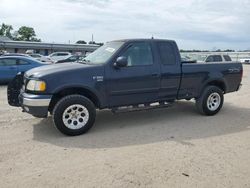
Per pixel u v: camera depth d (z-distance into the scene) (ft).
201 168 13.80
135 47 20.80
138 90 20.88
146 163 14.34
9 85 20.67
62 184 12.25
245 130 20.33
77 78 18.76
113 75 19.84
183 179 12.67
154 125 21.49
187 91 23.25
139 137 18.61
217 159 14.92
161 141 17.78
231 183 12.35
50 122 21.98
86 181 12.50
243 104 30.14
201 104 24.08
